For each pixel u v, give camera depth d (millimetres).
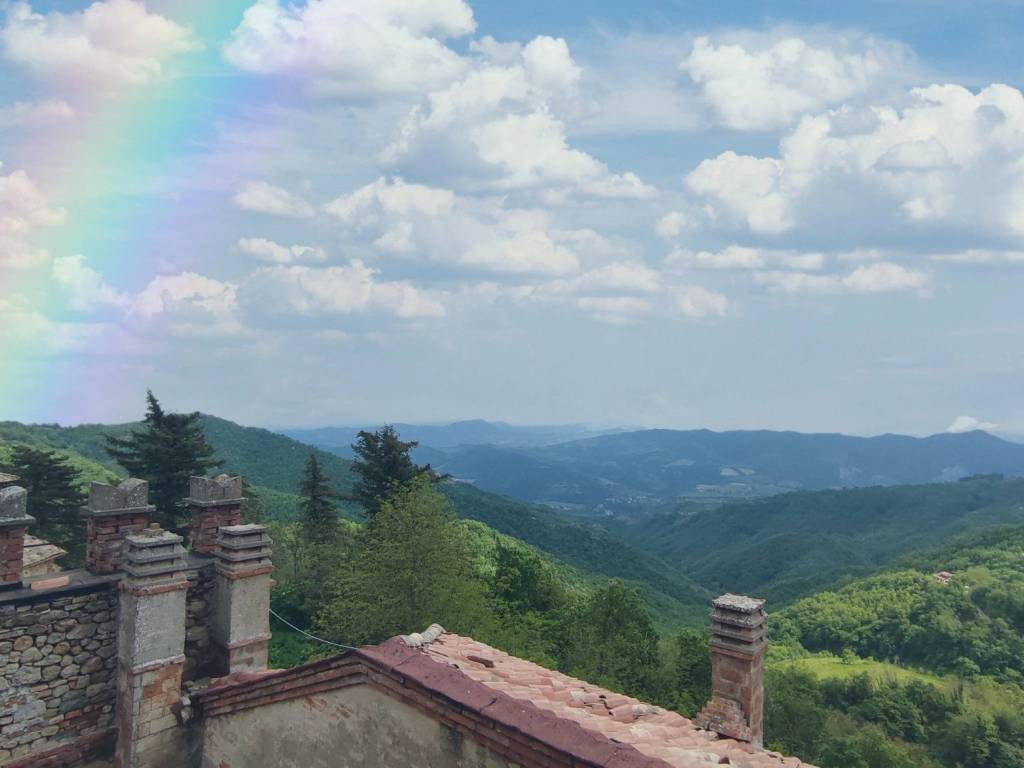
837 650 78750
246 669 10727
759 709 9359
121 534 10234
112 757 9914
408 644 7836
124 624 9672
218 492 11344
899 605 79750
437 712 6797
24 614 9312
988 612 74312
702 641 43750
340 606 31047
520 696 7086
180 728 9773
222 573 10703
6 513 9242
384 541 31406
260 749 8773
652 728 7730
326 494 42500
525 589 48688
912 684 65188
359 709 7594
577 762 5781
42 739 9438
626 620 44562
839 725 53281
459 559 31844
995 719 59188
